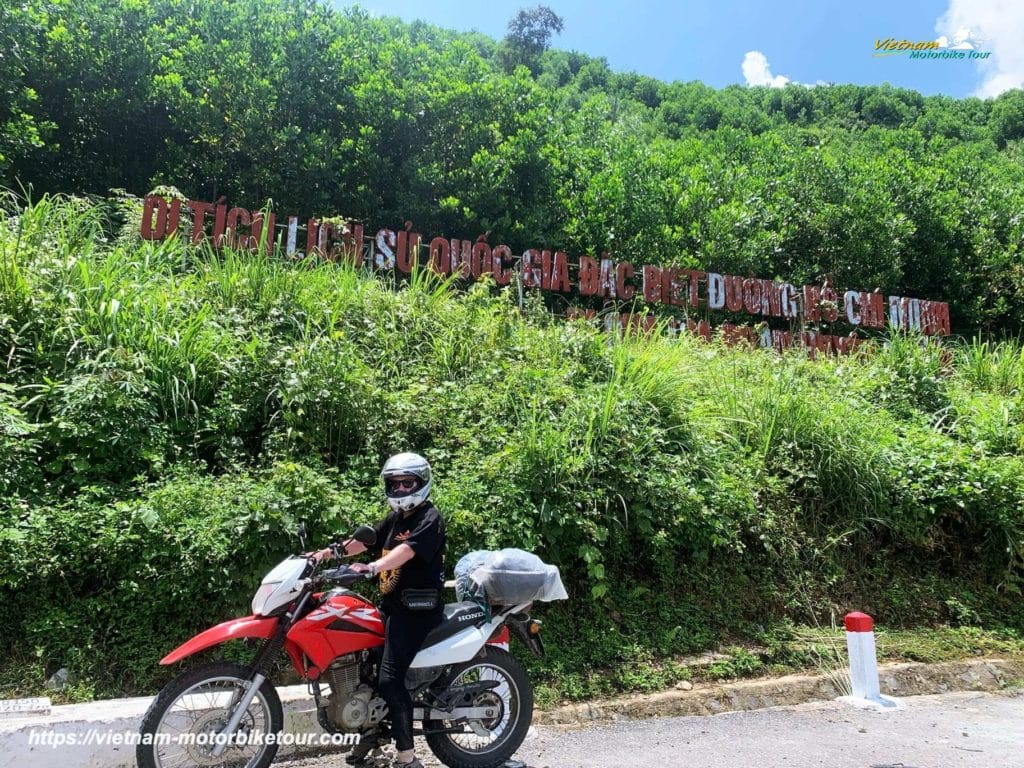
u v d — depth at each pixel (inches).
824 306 565.0
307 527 200.7
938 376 420.5
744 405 312.5
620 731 191.3
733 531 259.4
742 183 725.9
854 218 692.7
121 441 212.8
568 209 605.0
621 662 219.8
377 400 253.8
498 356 304.3
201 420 234.8
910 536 290.2
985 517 302.7
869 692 222.2
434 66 631.2
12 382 225.8
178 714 139.0
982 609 289.7
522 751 174.1
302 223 550.3
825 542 280.1
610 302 529.7
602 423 253.3
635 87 2117.4
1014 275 763.4
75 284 260.7
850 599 276.2
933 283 766.5
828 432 302.0
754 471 281.4
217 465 230.8
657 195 641.6
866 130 1679.4
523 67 640.4
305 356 254.1
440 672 151.4
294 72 550.0
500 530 219.1
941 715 211.6
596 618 227.3
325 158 534.9
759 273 668.1
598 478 245.6
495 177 572.1
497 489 229.5
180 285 290.2
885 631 268.5
